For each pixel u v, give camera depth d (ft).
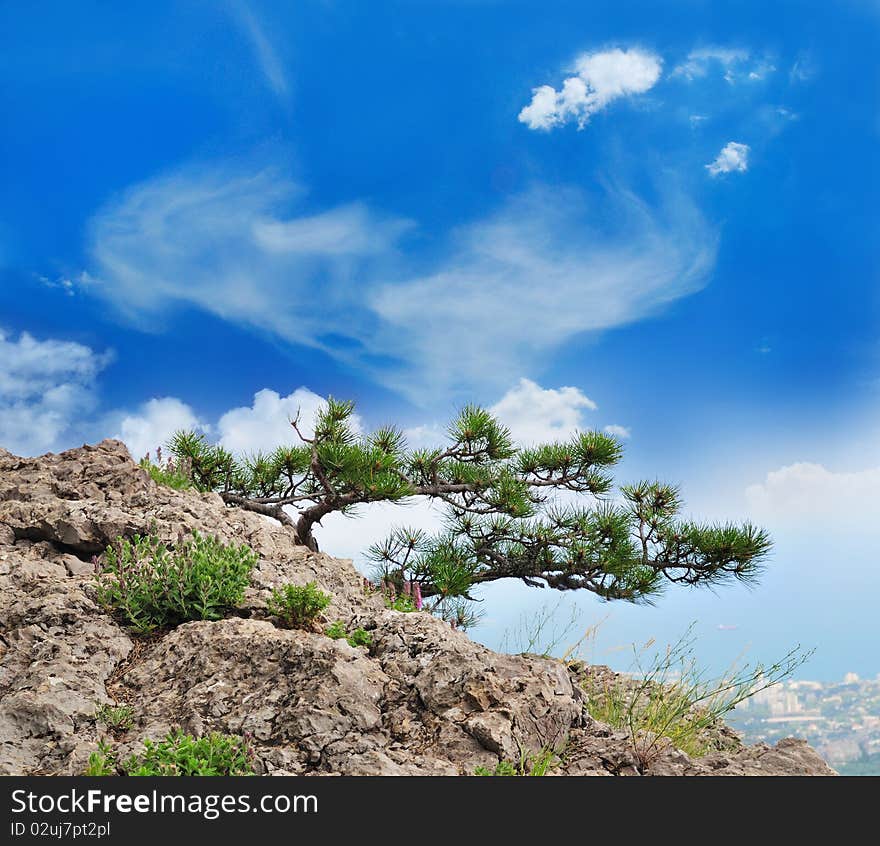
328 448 40.19
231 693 18.13
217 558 22.66
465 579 41.52
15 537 24.41
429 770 16.87
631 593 41.32
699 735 24.00
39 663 18.74
